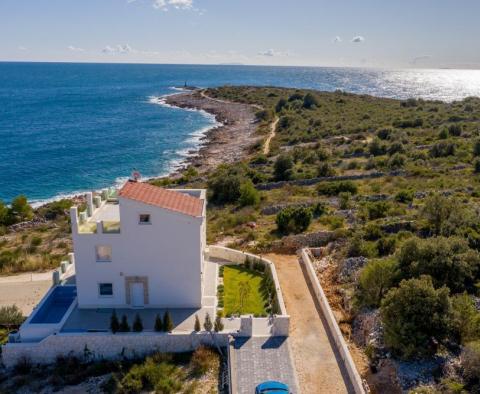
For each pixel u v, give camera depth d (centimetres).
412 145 7838
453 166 6284
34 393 2247
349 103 14462
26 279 3625
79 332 2505
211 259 3478
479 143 6850
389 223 3638
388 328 2162
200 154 9144
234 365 2245
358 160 7112
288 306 2778
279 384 2028
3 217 5356
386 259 2880
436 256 2667
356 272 2970
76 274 2723
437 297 2139
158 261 2712
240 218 4506
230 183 5691
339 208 4538
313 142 9131
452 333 2183
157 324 2498
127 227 2647
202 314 2733
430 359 2080
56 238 4634
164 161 8638
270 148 8944
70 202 5931
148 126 12281
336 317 2631
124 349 2484
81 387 2270
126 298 2773
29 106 15788
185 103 16912
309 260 3316
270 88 19375
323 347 2391
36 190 6950
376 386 2030
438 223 3519
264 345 2406
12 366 2481
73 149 9438
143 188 2783
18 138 10394
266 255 3553
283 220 3991
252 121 12612
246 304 2852
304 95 15075
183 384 2220
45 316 2753
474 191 4691
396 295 2200
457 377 1938
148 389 2211
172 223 2644
